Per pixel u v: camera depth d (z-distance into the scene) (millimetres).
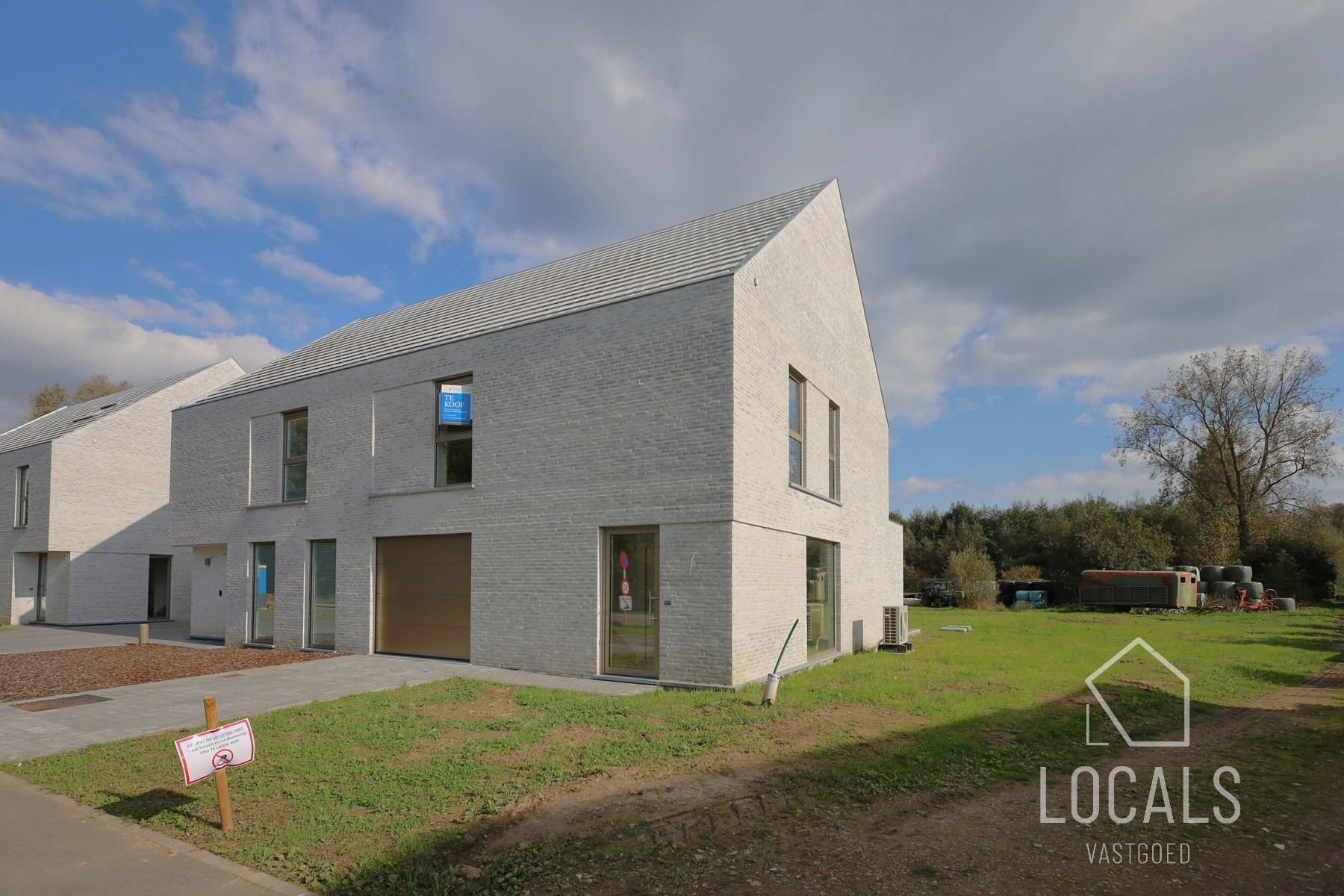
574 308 12812
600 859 5047
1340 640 19797
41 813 5930
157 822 5719
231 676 12289
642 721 8734
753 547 11500
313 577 16312
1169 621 26672
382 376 15391
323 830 5469
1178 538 39469
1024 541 44656
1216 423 39281
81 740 8172
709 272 11820
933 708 9719
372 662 13742
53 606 25609
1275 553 37219
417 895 4516
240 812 5914
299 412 17234
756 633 11531
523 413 13180
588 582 12094
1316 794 6605
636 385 11922
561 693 10430
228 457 18406
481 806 5902
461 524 13758
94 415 27344
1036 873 4914
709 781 6613
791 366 13352
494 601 13188
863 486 18203
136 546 26469
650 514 11547
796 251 13719
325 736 8078
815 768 7023
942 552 46781
